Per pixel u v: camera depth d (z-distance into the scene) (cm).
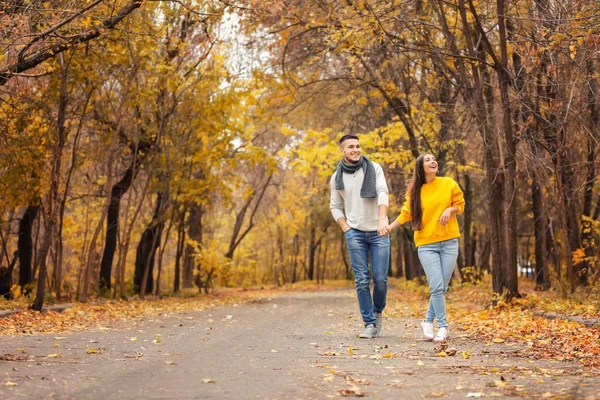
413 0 1312
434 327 967
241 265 3834
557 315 1010
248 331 924
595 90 1270
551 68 1259
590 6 1073
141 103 1722
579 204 1858
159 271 2238
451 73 1420
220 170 2256
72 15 1055
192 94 1889
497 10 1245
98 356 621
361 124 2275
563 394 416
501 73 1280
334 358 609
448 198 775
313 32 1733
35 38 1045
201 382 472
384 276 814
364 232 816
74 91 1588
